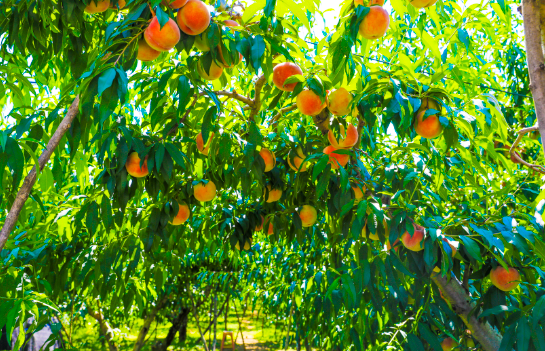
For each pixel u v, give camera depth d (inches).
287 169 80.4
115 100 41.3
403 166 73.0
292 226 85.1
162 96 56.2
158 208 68.8
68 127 49.4
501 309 59.4
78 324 306.0
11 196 59.7
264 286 197.8
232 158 73.0
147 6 45.4
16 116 59.1
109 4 59.8
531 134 108.6
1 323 43.9
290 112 81.3
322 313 107.9
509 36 114.0
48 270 81.9
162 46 45.3
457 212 81.7
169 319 358.9
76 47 72.9
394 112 51.7
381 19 48.8
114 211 70.7
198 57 54.8
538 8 45.4
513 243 55.1
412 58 94.2
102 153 50.8
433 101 55.7
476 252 55.4
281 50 48.9
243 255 164.1
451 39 74.4
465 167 83.7
